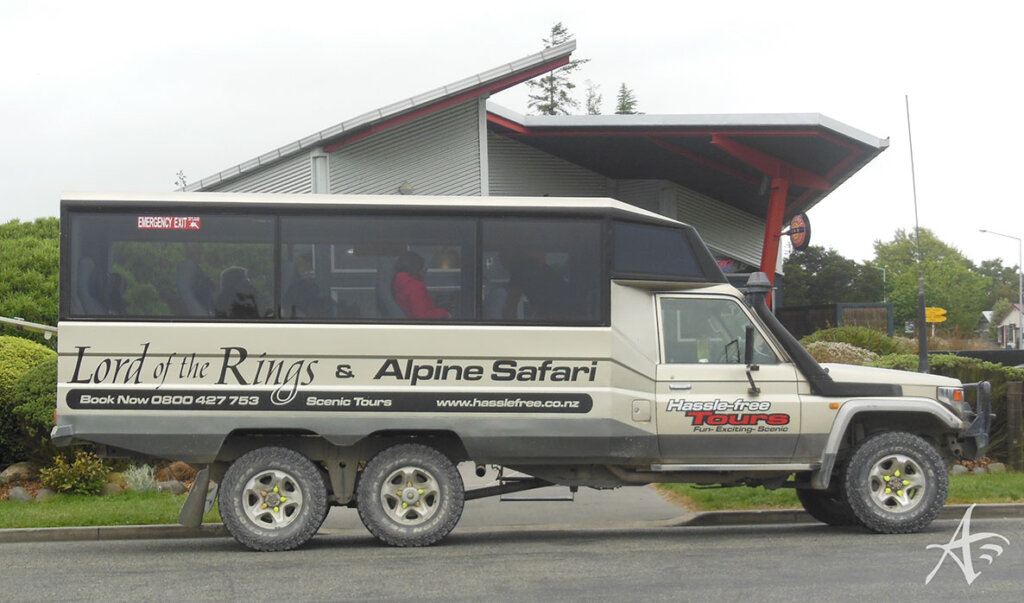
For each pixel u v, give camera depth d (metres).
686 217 26.45
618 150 23.22
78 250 9.72
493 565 8.73
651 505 12.65
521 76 19.27
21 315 19.11
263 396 9.70
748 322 10.27
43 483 13.22
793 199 26.64
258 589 7.86
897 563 8.63
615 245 10.06
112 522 11.32
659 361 10.09
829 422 10.16
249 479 9.72
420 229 9.95
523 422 9.87
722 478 10.43
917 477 10.25
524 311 9.94
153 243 9.77
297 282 9.84
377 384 9.80
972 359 15.55
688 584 7.83
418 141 19.50
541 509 12.45
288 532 9.69
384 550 9.67
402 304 9.87
